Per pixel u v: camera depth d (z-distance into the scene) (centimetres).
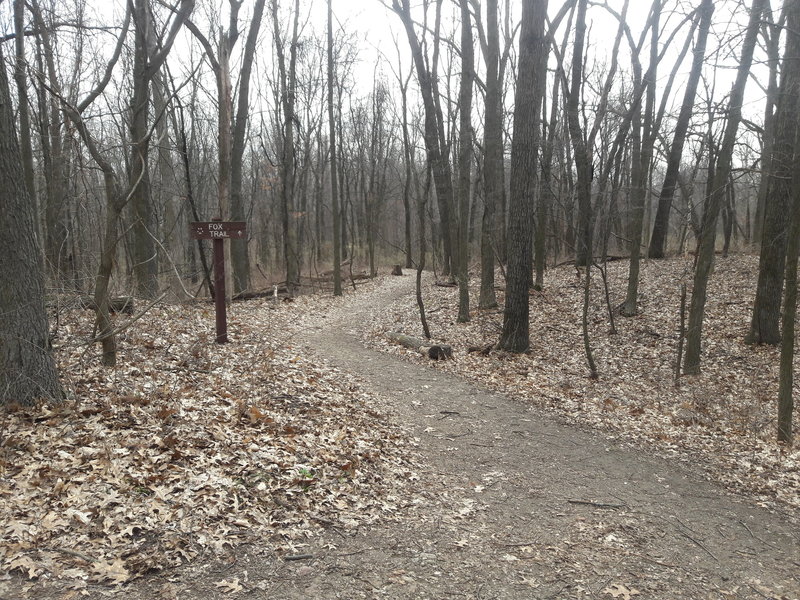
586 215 1217
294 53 2142
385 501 530
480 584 411
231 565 388
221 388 734
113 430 530
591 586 423
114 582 349
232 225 982
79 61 1437
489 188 1609
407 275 3111
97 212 1130
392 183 4272
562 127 2059
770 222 1202
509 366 1166
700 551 500
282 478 520
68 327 845
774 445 788
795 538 541
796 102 1111
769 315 1225
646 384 1089
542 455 721
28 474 437
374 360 1162
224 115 1351
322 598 369
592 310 1592
